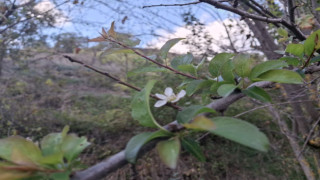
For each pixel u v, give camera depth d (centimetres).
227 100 67
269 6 229
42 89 630
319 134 321
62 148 52
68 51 575
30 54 557
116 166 50
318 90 198
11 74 573
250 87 69
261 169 436
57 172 48
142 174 414
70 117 544
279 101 378
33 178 46
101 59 689
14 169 44
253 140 43
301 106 376
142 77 544
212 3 104
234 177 429
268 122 473
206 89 83
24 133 479
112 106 634
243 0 145
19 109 505
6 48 470
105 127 514
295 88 300
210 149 472
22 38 476
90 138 507
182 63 94
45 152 52
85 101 656
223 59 79
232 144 475
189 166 448
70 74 781
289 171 424
